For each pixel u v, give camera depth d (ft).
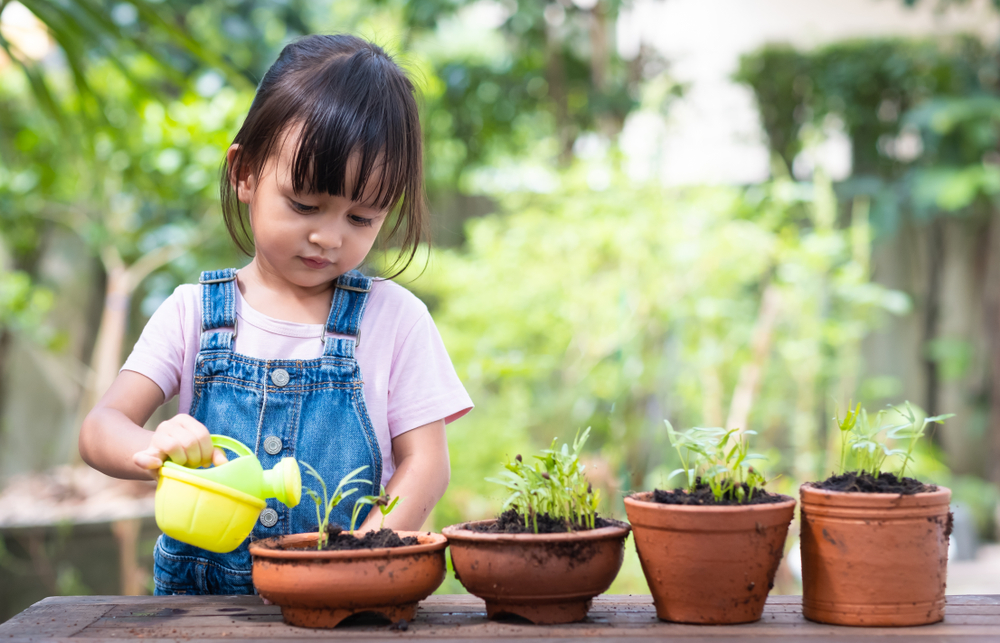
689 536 2.60
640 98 13.53
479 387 10.93
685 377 11.03
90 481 10.71
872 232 14.14
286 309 3.63
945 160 14.89
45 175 10.55
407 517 3.31
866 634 2.52
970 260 15.97
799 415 11.35
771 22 17.17
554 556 2.58
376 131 3.10
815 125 15.33
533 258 10.86
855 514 2.60
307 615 2.60
